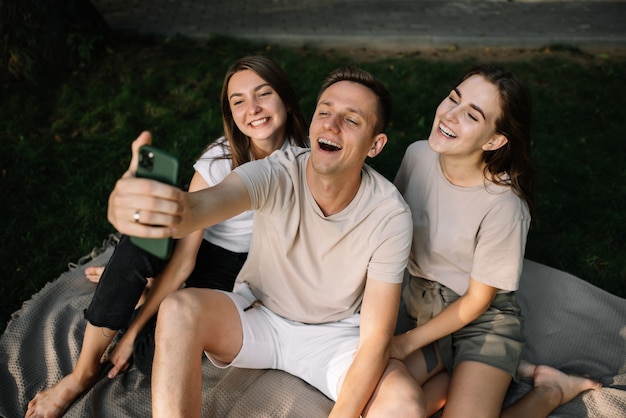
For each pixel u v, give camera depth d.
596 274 3.39
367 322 2.12
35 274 3.18
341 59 5.91
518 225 2.26
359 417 2.06
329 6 7.55
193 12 7.00
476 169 2.31
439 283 2.49
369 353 2.07
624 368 2.70
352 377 2.05
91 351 2.38
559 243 3.59
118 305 2.26
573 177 4.22
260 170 2.09
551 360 2.77
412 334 2.35
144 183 1.53
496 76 2.17
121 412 2.36
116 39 5.92
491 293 2.33
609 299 3.08
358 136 2.01
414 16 7.28
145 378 2.52
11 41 4.78
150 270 2.26
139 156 1.58
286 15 7.09
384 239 2.10
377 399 2.04
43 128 4.49
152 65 5.43
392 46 6.36
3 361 2.59
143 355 2.34
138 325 2.47
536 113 5.03
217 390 2.40
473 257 2.38
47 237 3.45
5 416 2.37
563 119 4.97
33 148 4.20
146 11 6.93
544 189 4.09
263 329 2.30
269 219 2.16
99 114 4.65
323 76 5.41
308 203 2.13
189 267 2.44
